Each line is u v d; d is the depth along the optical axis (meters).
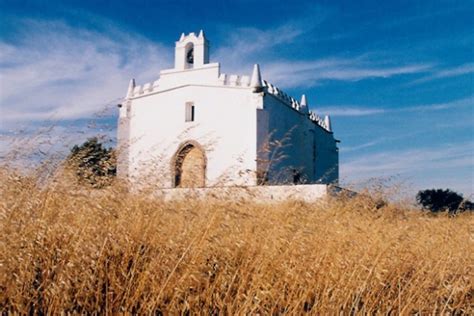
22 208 5.33
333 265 6.22
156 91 35.25
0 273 4.52
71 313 4.83
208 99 33.28
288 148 35.94
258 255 6.06
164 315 5.12
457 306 6.83
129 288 5.25
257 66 32.53
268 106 32.91
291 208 7.40
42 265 5.09
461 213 10.50
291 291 5.91
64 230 5.35
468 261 7.85
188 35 35.22
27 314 4.60
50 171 6.39
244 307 5.36
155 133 34.84
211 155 31.92
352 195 9.28
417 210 9.88
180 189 7.13
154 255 5.75
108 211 5.90
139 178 7.19
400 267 7.11
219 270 5.98
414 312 6.78
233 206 6.66
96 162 7.29
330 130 46.88
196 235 5.77
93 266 5.17
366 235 7.08
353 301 6.31
